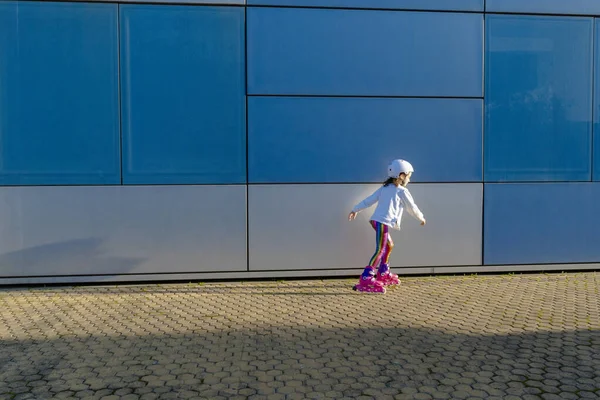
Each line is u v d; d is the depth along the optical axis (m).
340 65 7.20
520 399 3.75
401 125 7.32
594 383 4.00
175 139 7.04
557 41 7.54
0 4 6.73
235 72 7.09
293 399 3.75
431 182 7.40
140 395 3.81
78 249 6.97
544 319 5.53
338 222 7.29
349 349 4.69
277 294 6.57
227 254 7.16
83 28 6.87
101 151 6.95
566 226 7.66
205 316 5.68
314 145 7.21
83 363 4.39
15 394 3.82
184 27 7.00
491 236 7.54
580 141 7.64
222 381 4.05
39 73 6.83
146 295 6.55
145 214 7.04
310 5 7.12
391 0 7.22
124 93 6.95
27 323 5.45
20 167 6.84
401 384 3.99
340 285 7.00
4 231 6.86
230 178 7.12
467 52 7.37
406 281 7.23
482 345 4.78
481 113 7.43
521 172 7.55
